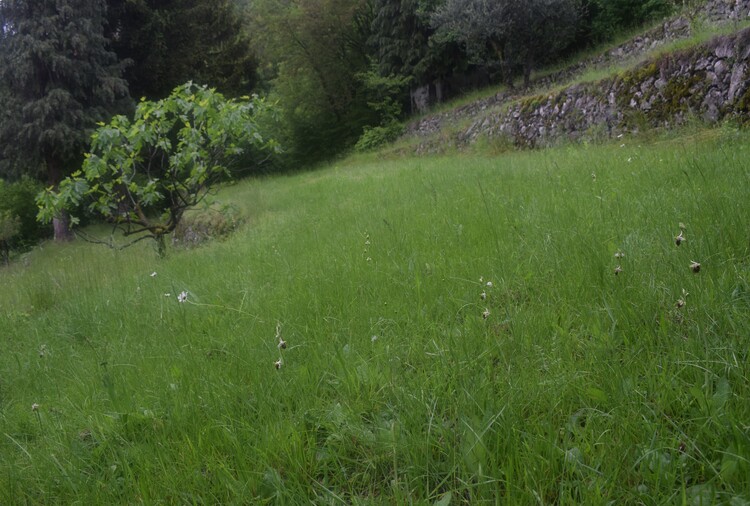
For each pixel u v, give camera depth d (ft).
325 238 20.12
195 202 29.63
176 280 18.29
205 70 88.79
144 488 6.30
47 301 22.59
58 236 64.49
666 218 11.58
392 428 6.31
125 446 7.67
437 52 79.10
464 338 8.07
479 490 5.25
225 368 9.15
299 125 98.27
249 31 104.83
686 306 7.52
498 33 57.93
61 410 9.48
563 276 9.83
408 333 9.30
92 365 11.57
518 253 12.02
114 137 25.95
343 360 8.20
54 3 62.13
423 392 6.97
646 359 6.79
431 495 5.52
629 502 4.87
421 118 78.48
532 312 8.81
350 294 11.87
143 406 8.63
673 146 25.72
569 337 7.72
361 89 95.76
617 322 7.72
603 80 39.60
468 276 11.44
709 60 31.01
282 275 15.58
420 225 17.92
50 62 61.46
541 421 6.13
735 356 6.28
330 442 6.70
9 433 9.34
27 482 7.34
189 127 27.86
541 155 33.45
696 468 5.20
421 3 76.23
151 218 61.21
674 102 32.96
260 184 63.62
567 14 57.00
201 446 6.89
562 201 16.28
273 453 6.47
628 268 9.10
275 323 10.87
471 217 17.25
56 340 15.53
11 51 61.31
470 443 5.67
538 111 45.85
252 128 28.02
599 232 11.78
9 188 73.77
